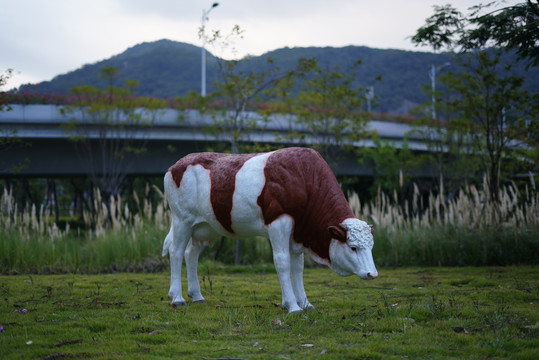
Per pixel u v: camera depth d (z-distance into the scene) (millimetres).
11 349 3902
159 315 5207
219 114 19641
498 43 9664
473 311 5137
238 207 5484
